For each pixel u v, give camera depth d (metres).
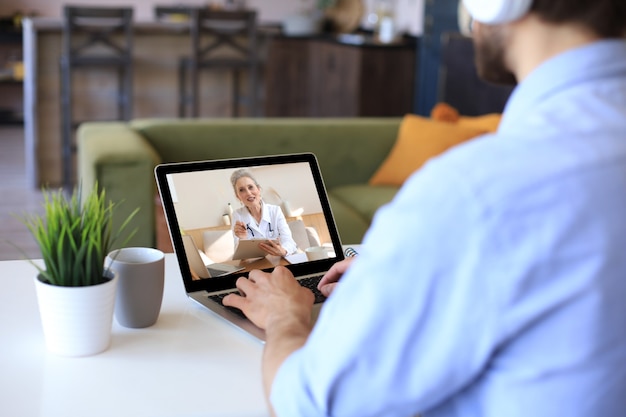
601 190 0.56
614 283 0.56
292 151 3.43
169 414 0.90
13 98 7.53
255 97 5.62
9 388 0.94
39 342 1.08
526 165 0.57
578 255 0.56
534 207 0.56
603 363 0.58
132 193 2.85
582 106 0.60
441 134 3.39
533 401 0.59
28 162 5.14
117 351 1.05
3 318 1.15
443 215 0.56
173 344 1.08
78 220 1.01
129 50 5.09
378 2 6.82
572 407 0.58
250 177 1.32
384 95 6.00
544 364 0.58
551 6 0.60
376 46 5.89
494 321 0.56
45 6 7.54
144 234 2.88
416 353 0.58
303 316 0.94
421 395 0.59
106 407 0.91
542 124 0.60
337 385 0.61
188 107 5.60
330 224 1.38
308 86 7.20
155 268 1.11
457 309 0.56
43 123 5.14
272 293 1.03
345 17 7.26
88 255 1.00
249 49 5.46
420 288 0.57
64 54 5.04
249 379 0.99
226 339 1.10
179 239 1.24
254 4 8.04
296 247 1.33
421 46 5.92
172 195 1.25
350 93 6.09
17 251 3.99
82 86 5.20
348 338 0.60
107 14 4.96
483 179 0.56
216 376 0.99
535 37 0.62
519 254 0.55
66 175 5.11
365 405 0.61
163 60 5.40
